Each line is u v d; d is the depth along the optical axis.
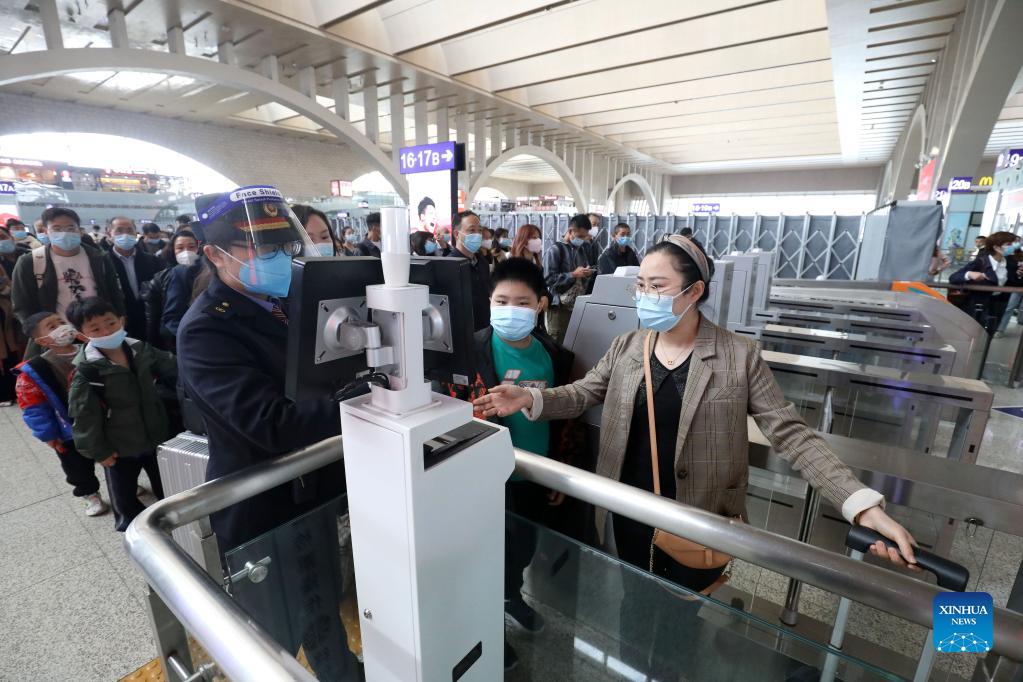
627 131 15.16
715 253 11.39
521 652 1.08
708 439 1.19
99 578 1.98
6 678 1.55
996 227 8.95
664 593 0.87
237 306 1.01
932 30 6.70
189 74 6.63
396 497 0.63
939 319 3.98
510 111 11.91
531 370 1.54
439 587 0.68
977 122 5.55
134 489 2.23
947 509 1.17
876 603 0.63
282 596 0.98
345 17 6.72
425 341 0.72
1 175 9.33
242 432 0.94
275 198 0.96
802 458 1.04
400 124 10.01
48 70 5.33
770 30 7.33
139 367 2.13
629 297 1.65
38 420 2.20
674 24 7.59
